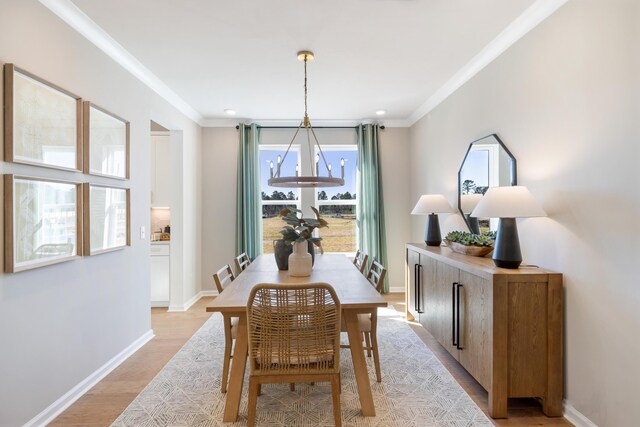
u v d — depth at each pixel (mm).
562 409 1989
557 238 2043
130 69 2914
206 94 3785
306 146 5004
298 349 1769
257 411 2062
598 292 1758
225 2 2102
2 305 1666
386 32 2475
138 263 3043
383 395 2232
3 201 1669
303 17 2277
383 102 4141
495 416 1974
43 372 1922
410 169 4961
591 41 1800
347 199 5117
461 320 2385
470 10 2195
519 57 2418
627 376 1607
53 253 1983
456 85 3412
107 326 2551
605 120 1719
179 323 3672
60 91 2045
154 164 4492
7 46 1692
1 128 1657
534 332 1973
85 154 2279
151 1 2078
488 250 2613
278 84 3496
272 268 2885
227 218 4875
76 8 2125
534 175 2260
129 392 2277
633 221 1576
